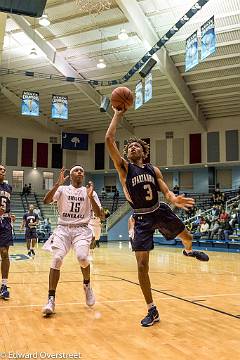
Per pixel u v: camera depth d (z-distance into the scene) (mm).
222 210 18188
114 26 15961
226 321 3570
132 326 3391
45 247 4129
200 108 24188
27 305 4309
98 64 17969
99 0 14109
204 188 27688
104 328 3320
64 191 4203
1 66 19625
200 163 26375
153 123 27562
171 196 3275
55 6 14727
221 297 4828
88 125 28484
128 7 13805
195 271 8016
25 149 28453
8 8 6961
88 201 4227
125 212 25375
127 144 3871
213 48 11312
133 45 17375
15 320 3594
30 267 8641
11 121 28328
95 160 29531
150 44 15547
